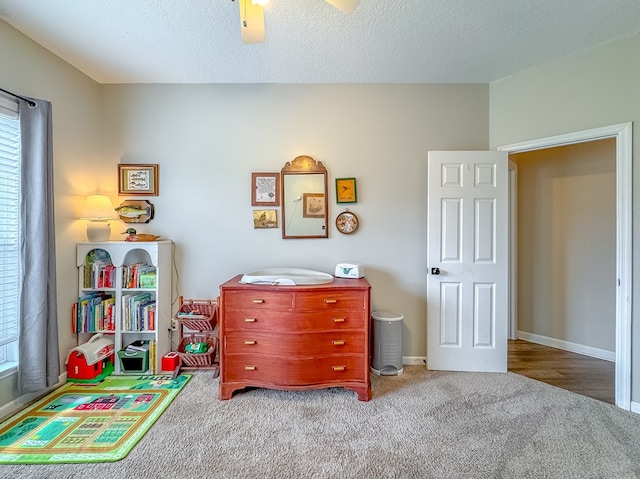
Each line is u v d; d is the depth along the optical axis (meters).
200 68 2.54
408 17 1.92
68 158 2.46
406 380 2.48
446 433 1.81
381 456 1.62
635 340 2.08
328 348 2.21
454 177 2.67
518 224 3.59
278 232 2.82
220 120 2.81
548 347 3.31
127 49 2.27
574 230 3.21
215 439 1.75
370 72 2.62
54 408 2.04
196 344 2.64
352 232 2.79
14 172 2.07
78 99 2.55
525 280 3.55
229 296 2.23
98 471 1.51
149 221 2.80
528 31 2.06
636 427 1.87
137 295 2.65
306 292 2.19
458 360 2.67
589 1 1.79
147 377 2.49
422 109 2.81
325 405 2.11
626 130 2.11
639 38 2.07
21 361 2.01
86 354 2.39
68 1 1.78
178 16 1.91
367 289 2.23
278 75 2.66
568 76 2.37
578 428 1.86
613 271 2.97
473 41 2.18
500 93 2.73
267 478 1.47
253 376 2.22
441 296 2.67
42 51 2.23
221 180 2.81
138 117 2.79
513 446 1.70
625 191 2.12
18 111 2.02
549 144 2.48
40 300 2.07
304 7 1.82
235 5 1.81
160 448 1.67
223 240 2.82
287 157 2.82
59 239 2.38
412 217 2.82
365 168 2.81
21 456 1.60
